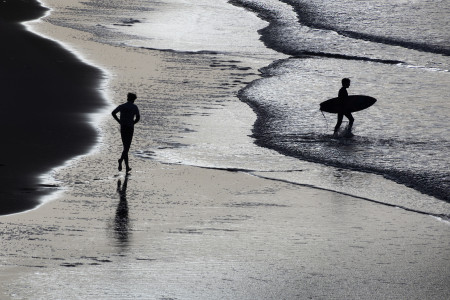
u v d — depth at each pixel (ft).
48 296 146.00
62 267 161.07
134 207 207.00
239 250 176.45
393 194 229.66
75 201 209.56
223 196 221.66
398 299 151.64
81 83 365.40
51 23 549.13
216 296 149.28
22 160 246.06
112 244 176.96
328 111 315.17
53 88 351.67
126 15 610.65
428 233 194.90
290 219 202.69
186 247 177.06
